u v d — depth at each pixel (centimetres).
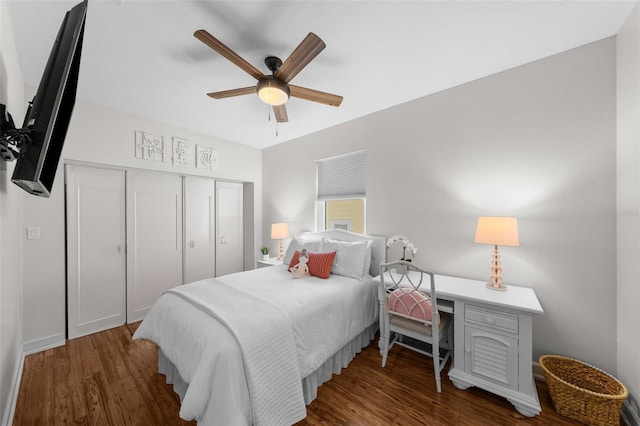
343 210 365
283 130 366
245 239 450
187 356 150
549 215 200
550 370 186
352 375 203
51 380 196
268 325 153
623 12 156
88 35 172
